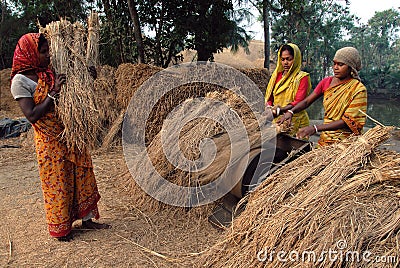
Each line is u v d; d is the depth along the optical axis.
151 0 12.02
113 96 7.57
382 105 24.72
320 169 2.67
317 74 38.69
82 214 3.61
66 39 3.40
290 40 22.97
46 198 3.41
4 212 4.23
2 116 13.11
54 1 14.02
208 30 12.49
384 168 2.45
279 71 4.35
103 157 6.45
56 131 3.30
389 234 2.16
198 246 3.37
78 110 3.23
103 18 12.88
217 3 12.29
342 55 3.31
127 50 12.72
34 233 3.69
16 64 3.12
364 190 2.39
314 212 2.36
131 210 4.12
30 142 7.87
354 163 2.55
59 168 3.36
